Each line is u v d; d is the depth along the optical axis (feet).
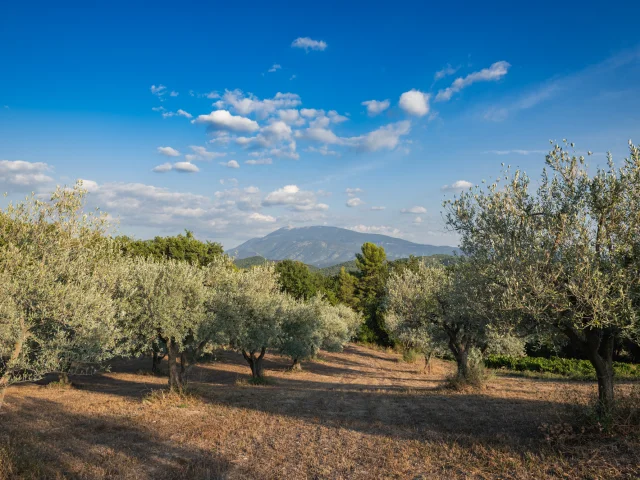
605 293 28.84
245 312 76.38
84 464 32.09
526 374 108.58
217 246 172.65
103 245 45.88
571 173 34.22
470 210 41.98
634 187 30.01
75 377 88.48
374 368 136.87
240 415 50.57
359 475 30.55
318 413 52.75
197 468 31.63
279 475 30.81
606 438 32.45
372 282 250.98
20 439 36.99
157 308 54.85
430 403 58.34
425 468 31.40
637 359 112.98
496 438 37.52
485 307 38.65
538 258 32.14
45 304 35.76
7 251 37.50
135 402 58.13
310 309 113.80
